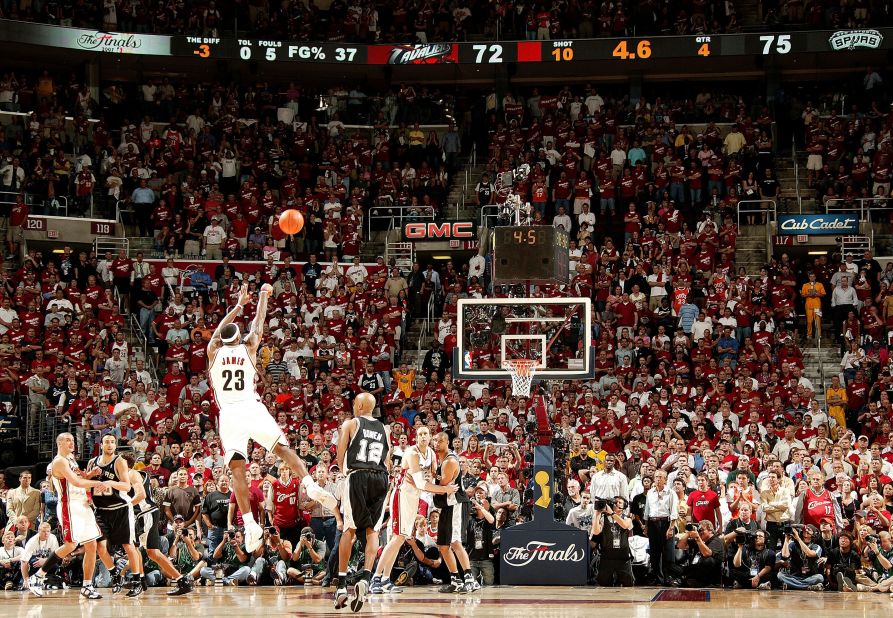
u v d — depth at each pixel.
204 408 22.91
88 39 32.50
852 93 34.25
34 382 23.55
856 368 23.88
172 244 28.97
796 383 22.95
